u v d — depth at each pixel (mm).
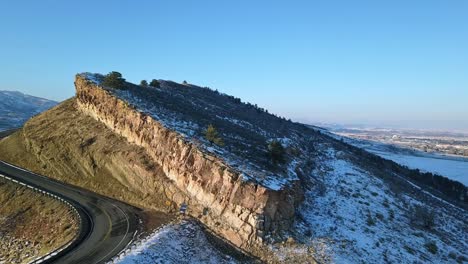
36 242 33312
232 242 32469
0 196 42188
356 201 45531
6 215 38750
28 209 38844
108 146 46875
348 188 49531
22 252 32188
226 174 35375
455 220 51875
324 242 33156
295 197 38250
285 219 34375
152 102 53875
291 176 41469
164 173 40781
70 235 32250
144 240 29828
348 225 38344
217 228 33906
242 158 40406
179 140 40625
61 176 46938
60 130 53094
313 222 37281
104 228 32969
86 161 46250
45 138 52219
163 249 28422
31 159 51406
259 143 51969
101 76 62312
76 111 57719
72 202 38844
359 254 32812
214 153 38750
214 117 63062
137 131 45844
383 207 46125
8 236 35062
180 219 35156
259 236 31969
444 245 40500
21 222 37031
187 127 45969
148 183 40906
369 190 50656
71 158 47781
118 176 43469
